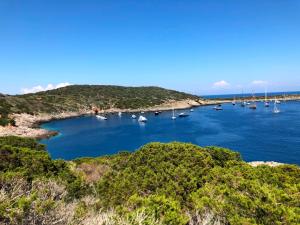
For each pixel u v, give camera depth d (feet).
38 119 371.35
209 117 366.02
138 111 484.74
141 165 39.52
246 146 179.01
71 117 431.02
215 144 191.01
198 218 22.79
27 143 71.10
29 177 29.22
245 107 507.30
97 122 364.99
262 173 35.42
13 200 18.31
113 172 40.75
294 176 37.88
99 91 609.01
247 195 24.09
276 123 271.69
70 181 41.09
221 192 24.88
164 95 609.42
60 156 186.19
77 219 19.47
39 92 579.07
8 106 374.02
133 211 21.81
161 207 22.71
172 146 42.96
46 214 17.35
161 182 33.12
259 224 19.67
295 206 22.53
